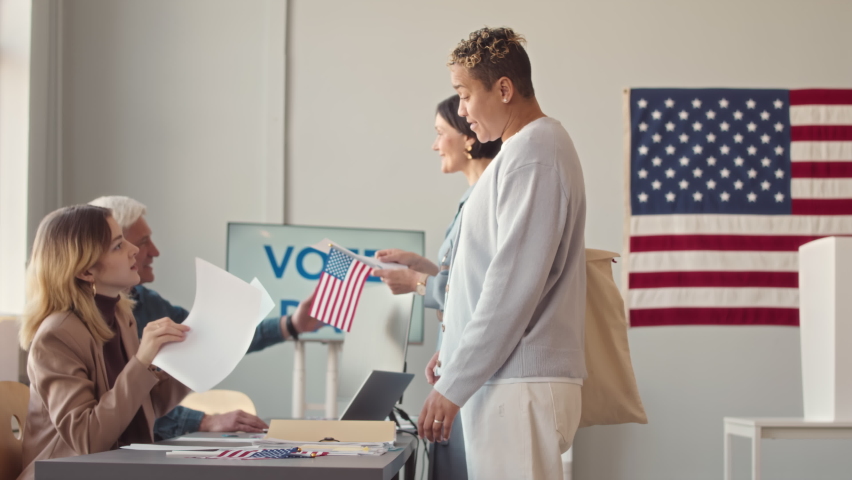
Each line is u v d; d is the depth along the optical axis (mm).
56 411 1568
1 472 1652
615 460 3637
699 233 3787
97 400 1638
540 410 1406
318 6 3775
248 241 3373
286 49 3754
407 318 2318
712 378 3719
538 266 1406
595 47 3838
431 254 3684
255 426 2119
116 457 1229
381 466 1134
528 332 1457
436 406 1396
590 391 1700
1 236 3281
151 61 3703
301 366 3266
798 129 3852
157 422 2129
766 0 3902
